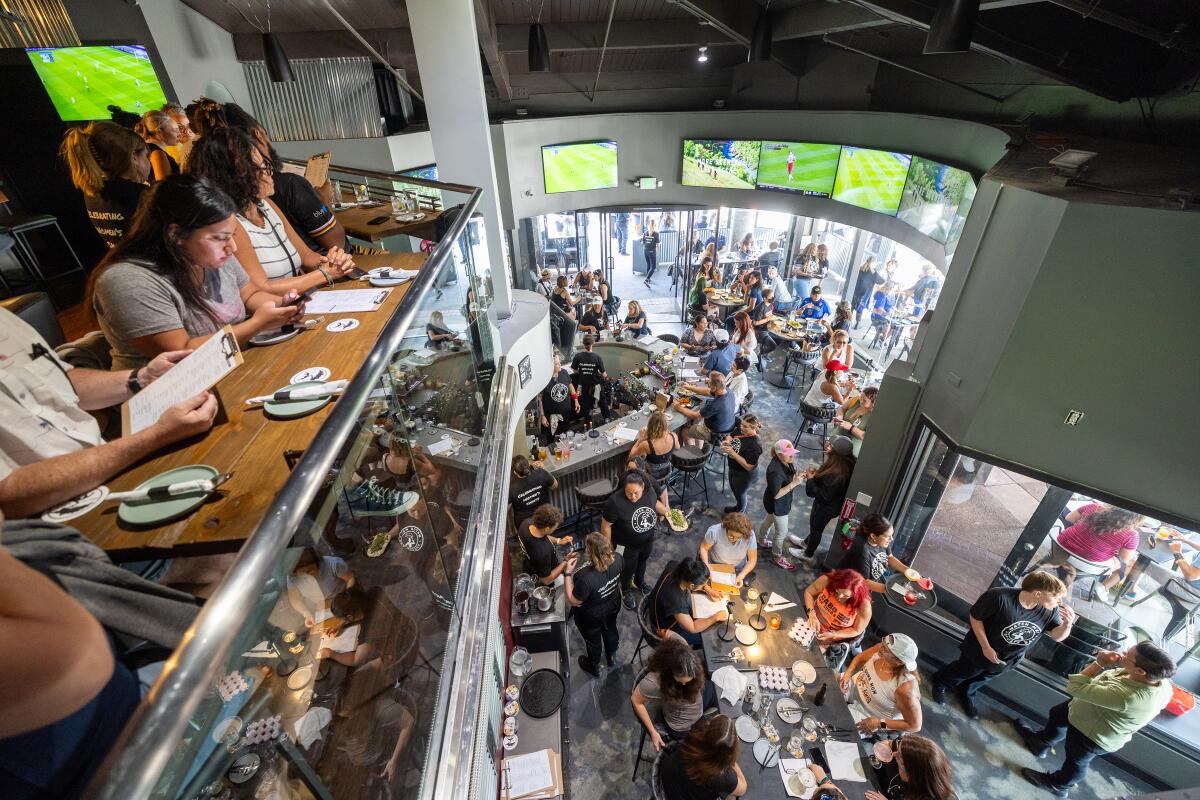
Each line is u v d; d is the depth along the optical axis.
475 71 4.14
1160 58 4.30
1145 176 3.45
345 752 1.41
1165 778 3.68
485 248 3.54
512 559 5.26
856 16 5.57
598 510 5.64
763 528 5.51
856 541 4.23
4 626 0.64
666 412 6.11
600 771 3.88
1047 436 3.45
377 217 4.20
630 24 8.09
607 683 4.44
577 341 8.59
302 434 1.57
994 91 6.36
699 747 2.63
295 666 1.31
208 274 1.88
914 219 7.25
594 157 10.51
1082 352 3.16
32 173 4.54
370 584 1.65
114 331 1.56
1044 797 3.75
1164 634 3.91
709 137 10.21
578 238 11.84
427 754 1.59
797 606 3.89
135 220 1.59
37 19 4.88
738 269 11.48
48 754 0.73
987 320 3.64
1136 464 3.17
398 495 1.83
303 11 6.79
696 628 3.71
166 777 0.90
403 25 7.51
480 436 3.04
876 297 8.98
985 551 4.89
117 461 1.23
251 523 1.23
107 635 0.91
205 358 1.46
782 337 8.42
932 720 4.20
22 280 3.55
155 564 1.26
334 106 7.96
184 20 6.20
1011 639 3.69
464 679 1.80
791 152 9.26
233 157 2.18
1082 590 4.16
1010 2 3.68
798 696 3.35
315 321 2.30
